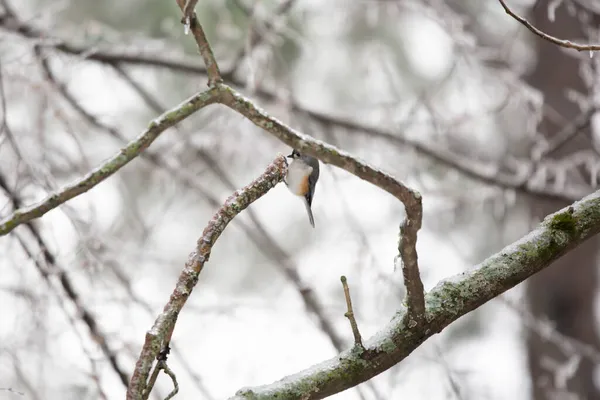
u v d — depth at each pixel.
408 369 8.38
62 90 8.81
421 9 9.99
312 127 10.30
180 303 3.06
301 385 3.05
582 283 13.67
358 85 12.39
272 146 10.15
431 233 12.32
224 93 2.97
